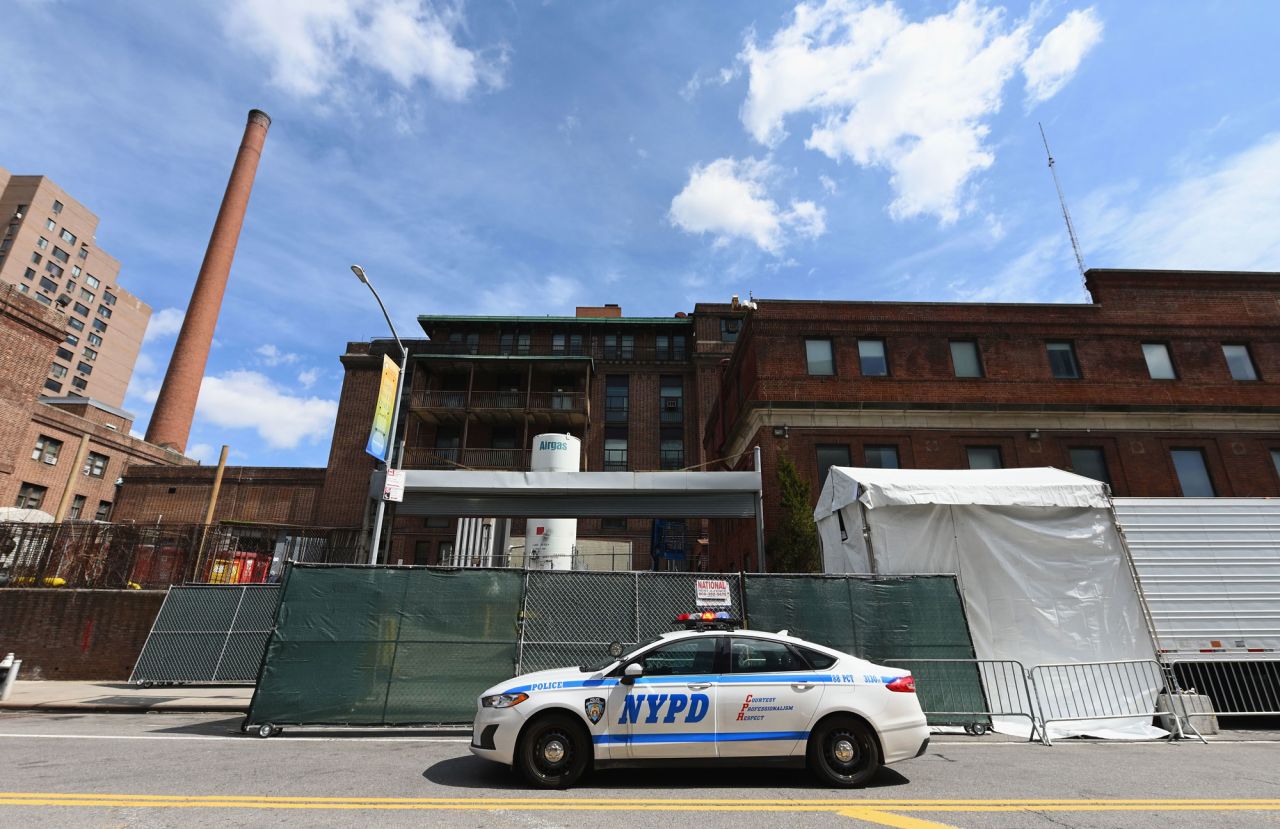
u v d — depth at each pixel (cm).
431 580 902
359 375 4006
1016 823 470
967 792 561
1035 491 1019
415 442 3562
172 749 734
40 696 1196
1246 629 954
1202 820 479
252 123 5912
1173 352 2017
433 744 774
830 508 1192
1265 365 2027
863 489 1049
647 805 514
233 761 668
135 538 1655
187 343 5175
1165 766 679
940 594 943
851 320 1997
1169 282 2084
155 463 4488
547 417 3559
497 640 886
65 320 2747
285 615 866
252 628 1354
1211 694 966
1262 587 977
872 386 1928
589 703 589
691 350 4106
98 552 1614
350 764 658
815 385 1923
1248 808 509
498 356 3575
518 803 516
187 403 5081
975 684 895
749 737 587
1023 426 1897
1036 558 1005
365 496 3725
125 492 4069
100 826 444
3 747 741
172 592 1381
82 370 8494
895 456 1870
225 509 3938
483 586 909
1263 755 748
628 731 585
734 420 2359
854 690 605
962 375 1969
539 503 1684
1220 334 2045
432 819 469
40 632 1484
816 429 1867
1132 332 2025
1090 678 931
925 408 1877
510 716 583
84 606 1504
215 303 5403
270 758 685
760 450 1827
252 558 1962
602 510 1670
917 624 923
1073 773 641
